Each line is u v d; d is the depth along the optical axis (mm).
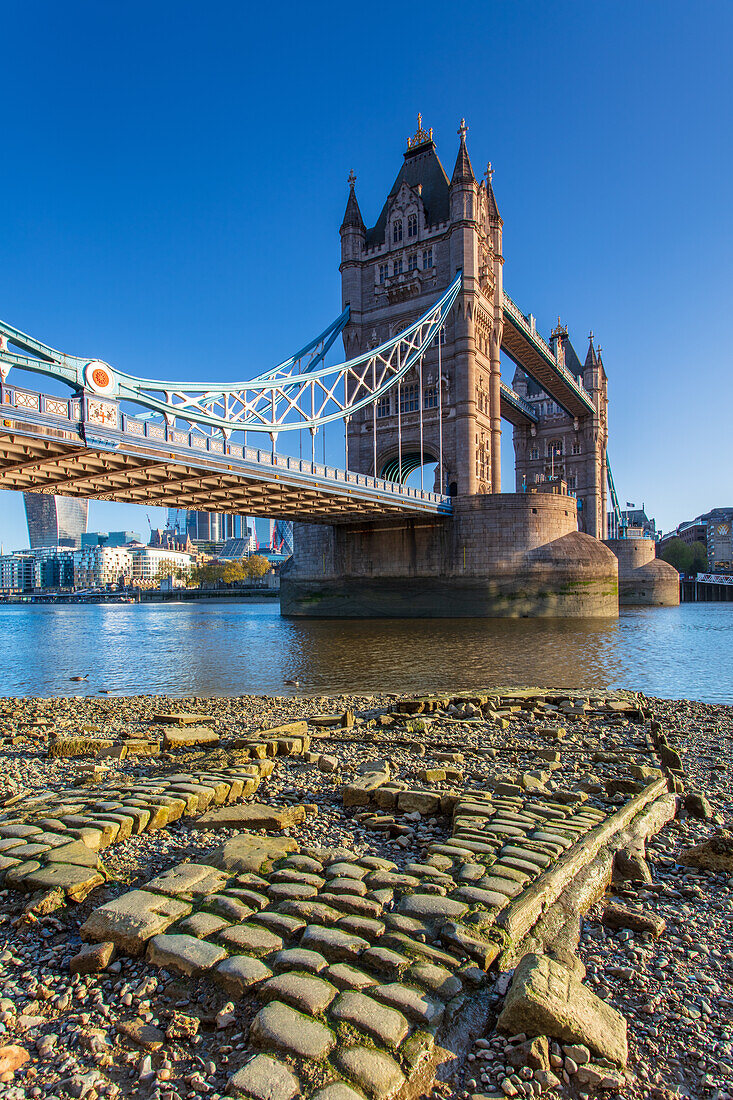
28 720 15609
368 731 13469
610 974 4734
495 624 49906
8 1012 4203
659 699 18500
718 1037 4027
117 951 4875
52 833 6863
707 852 6586
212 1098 3436
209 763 10305
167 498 43875
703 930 5348
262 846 6637
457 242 62469
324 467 43188
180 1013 4148
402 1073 3533
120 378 28875
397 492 50875
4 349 23828
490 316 66750
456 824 7266
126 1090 3551
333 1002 4094
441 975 4340
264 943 4730
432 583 58656
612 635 40656
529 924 5078
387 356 68750
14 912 5488
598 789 9039
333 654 31609
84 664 30531
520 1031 3934
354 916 5141
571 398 97938
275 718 15312
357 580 62625
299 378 44656
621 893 6027
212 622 65875
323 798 8836
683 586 123250
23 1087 3576
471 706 15734
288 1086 3398
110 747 11625
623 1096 3527
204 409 35406
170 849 6852
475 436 62438
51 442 25750
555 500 57219
